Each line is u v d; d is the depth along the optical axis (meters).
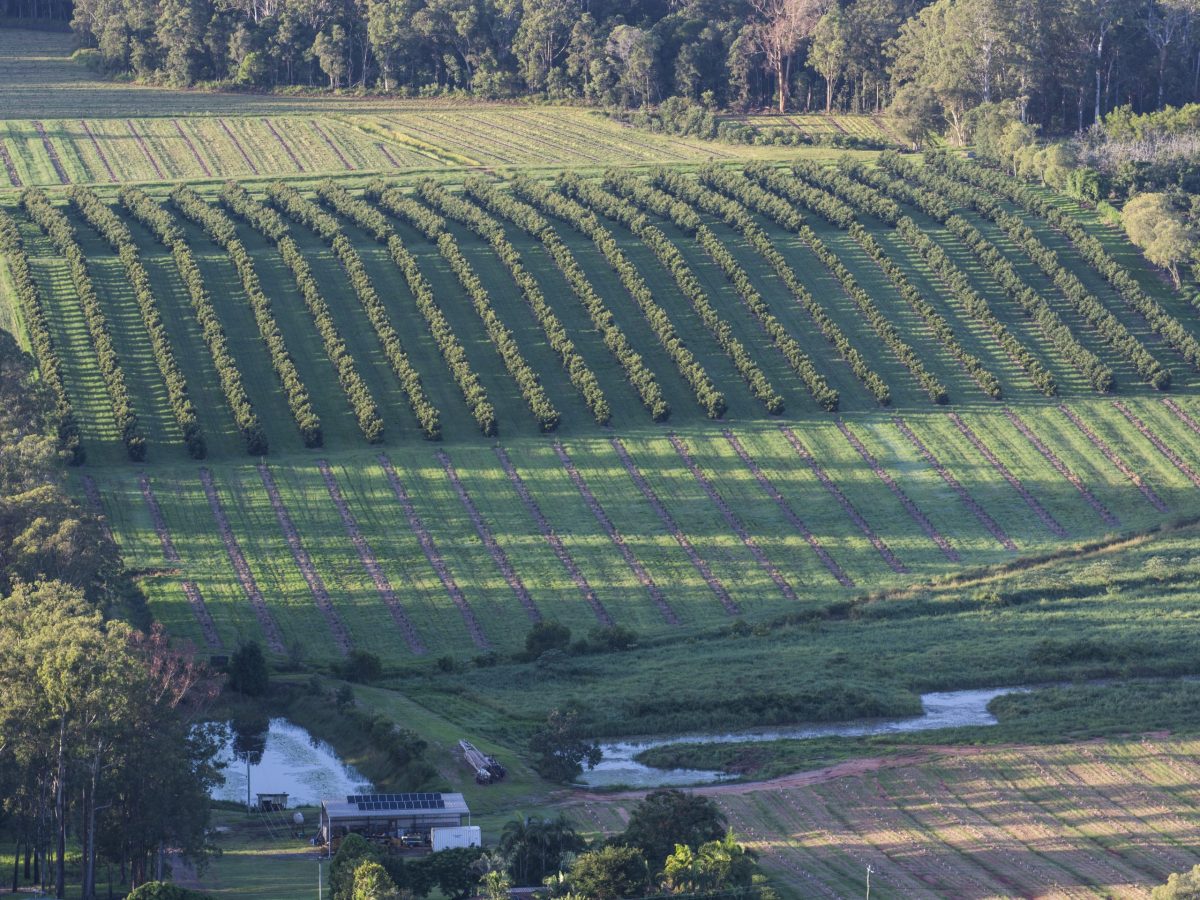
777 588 191.75
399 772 145.75
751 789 135.75
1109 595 186.75
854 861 118.56
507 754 149.12
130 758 116.12
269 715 161.50
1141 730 147.12
